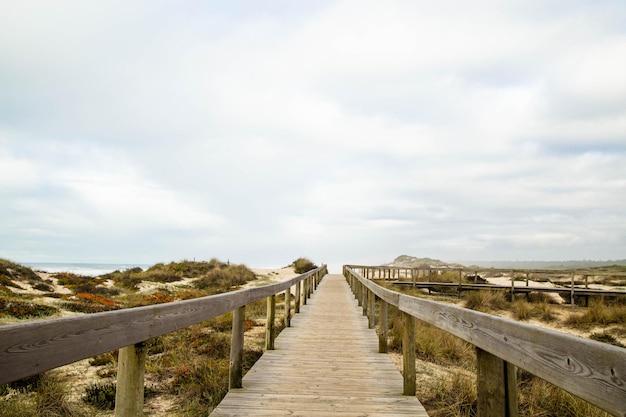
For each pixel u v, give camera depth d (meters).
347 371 4.88
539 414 4.39
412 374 4.00
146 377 5.28
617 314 12.91
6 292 12.54
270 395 3.95
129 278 22.86
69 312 10.15
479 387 2.17
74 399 4.42
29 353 1.47
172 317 2.56
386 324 5.94
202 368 5.19
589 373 1.29
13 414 3.64
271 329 6.05
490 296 16.62
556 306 17.59
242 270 28.42
